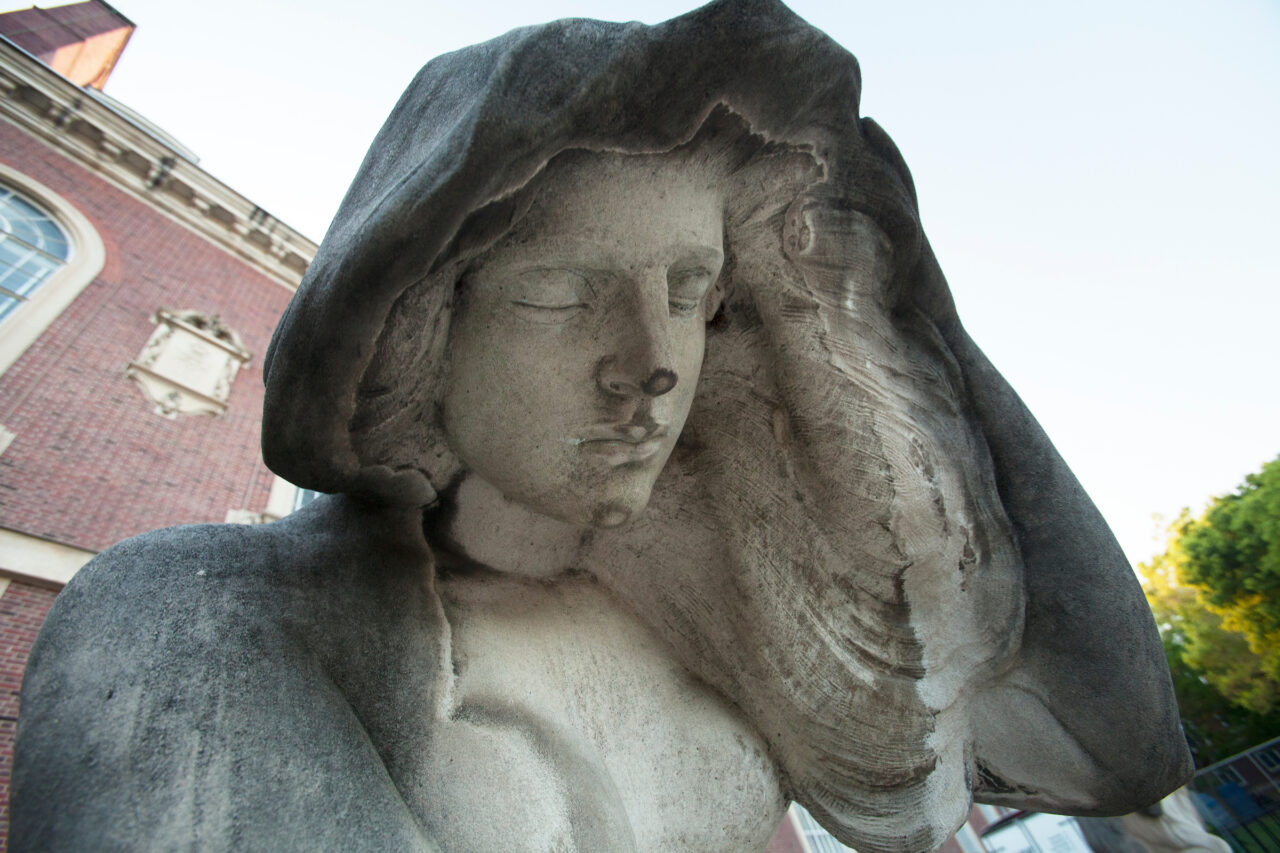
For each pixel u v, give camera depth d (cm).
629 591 119
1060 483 116
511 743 84
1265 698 974
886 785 108
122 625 71
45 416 529
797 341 102
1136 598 114
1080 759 117
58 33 1284
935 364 110
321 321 74
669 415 89
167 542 83
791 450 108
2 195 672
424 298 81
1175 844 265
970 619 111
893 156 97
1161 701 112
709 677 116
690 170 85
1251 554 983
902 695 106
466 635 94
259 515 613
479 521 106
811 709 108
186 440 610
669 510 120
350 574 90
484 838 74
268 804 59
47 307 603
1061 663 115
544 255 82
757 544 111
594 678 103
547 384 86
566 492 90
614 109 73
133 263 716
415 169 72
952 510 104
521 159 70
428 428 95
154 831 55
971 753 120
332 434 84
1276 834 561
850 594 106
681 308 92
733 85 77
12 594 429
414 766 77
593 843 80
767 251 100
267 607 78
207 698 65
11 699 392
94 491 515
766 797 109
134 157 798
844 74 85
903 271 104
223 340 726
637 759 100
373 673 82
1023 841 576
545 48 70
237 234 861
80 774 59
